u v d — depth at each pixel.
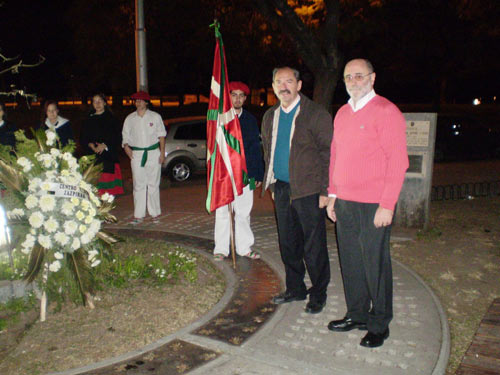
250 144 5.86
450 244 6.58
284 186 4.48
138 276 5.32
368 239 3.78
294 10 8.84
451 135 15.95
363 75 3.62
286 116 4.37
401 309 4.49
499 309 4.55
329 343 3.91
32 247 4.36
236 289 5.07
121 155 20.09
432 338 3.96
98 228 4.47
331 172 4.02
